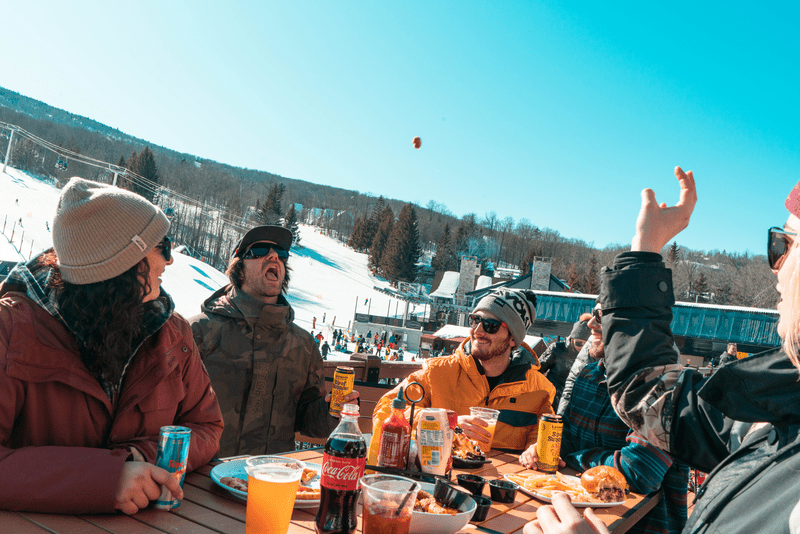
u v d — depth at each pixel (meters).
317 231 159.00
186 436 1.43
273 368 3.11
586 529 0.93
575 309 38.03
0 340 1.40
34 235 62.00
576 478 2.01
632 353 1.41
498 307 2.77
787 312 0.88
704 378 1.40
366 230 143.50
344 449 1.27
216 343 3.04
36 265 1.56
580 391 2.84
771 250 0.97
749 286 96.81
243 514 1.40
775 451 0.90
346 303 87.19
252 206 161.88
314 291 90.62
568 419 2.84
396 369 4.66
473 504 1.43
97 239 1.48
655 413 1.39
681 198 1.53
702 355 32.28
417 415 2.03
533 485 1.87
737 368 0.94
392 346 44.09
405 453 1.82
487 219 177.50
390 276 110.81
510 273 116.69
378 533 1.17
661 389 1.39
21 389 1.43
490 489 1.74
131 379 1.64
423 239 171.50
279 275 3.22
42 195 86.06
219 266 99.06
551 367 4.20
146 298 1.66
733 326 31.98
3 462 1.27
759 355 0.96
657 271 1.44
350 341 50.69
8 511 1.25
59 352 1.48
